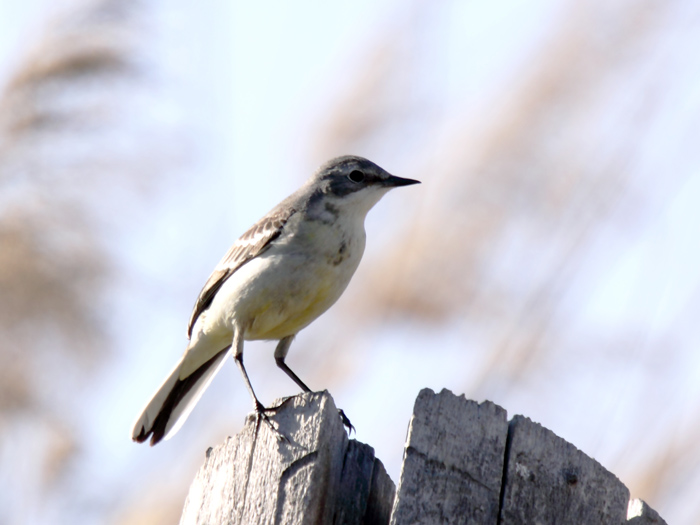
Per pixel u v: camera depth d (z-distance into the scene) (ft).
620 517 26.58
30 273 47.75
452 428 26.18
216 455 29.14
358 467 27.66
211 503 28.37
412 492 25.53
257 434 28.09
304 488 26.71
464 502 25.62
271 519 26.68
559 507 26.17
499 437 26.37
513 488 25.96
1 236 47.91
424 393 26.45
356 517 27.25
